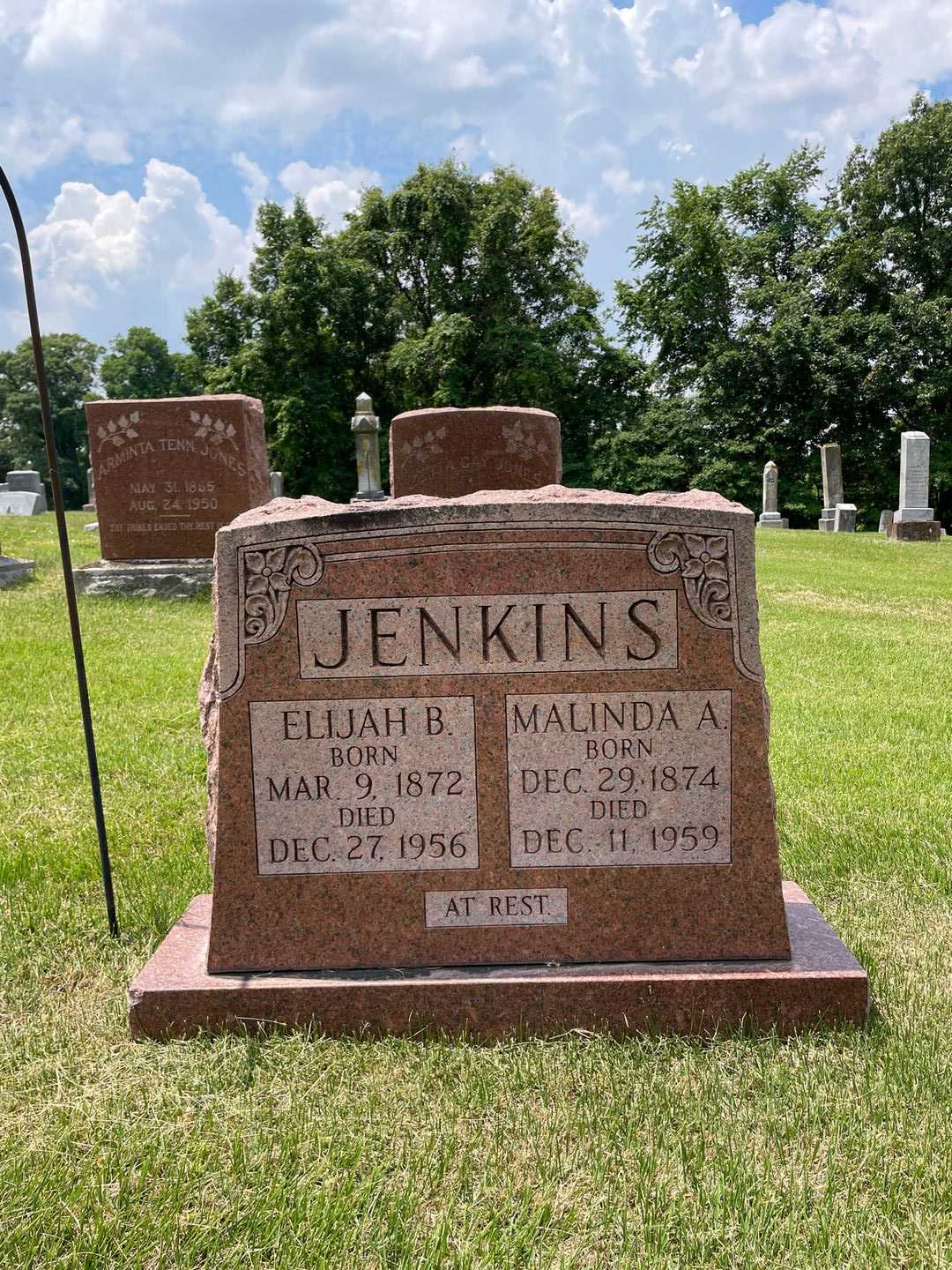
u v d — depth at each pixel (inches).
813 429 1476.4
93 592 461.1
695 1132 109.3
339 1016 129.0
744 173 1571.1
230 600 130.6
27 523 823.7
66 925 157.8
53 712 271.3
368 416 869.2
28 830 195.5
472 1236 94.3
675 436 1520.7
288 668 131.4
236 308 1553.9
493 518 129.5
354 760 132.6
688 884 134.2
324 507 143.3
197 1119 111.6
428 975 131.3
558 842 133.9
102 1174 101.6
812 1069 119.7
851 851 187.6
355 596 130.5
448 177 1498.5
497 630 131.3
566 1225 96.0
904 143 1462.8
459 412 539.5
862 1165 103.1
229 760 132.5
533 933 134.3
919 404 1414.9
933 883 174.1
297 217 1497.3
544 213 1512.1
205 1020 128.7
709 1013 128.9
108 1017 132.8
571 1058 122.8
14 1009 135.3
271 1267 91.3
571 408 1562.5
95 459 481.4
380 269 1598.2
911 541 847.7
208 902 158.2
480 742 132.6
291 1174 102.6
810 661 361.1
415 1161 104.3
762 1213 96.4
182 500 482.9
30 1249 91.7
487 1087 117.0
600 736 132.7
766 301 1489.9
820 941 139.9
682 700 132.2
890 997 136.6
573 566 130.3
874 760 240.5
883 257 1477.6
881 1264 90.4
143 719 266.2
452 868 134.0
